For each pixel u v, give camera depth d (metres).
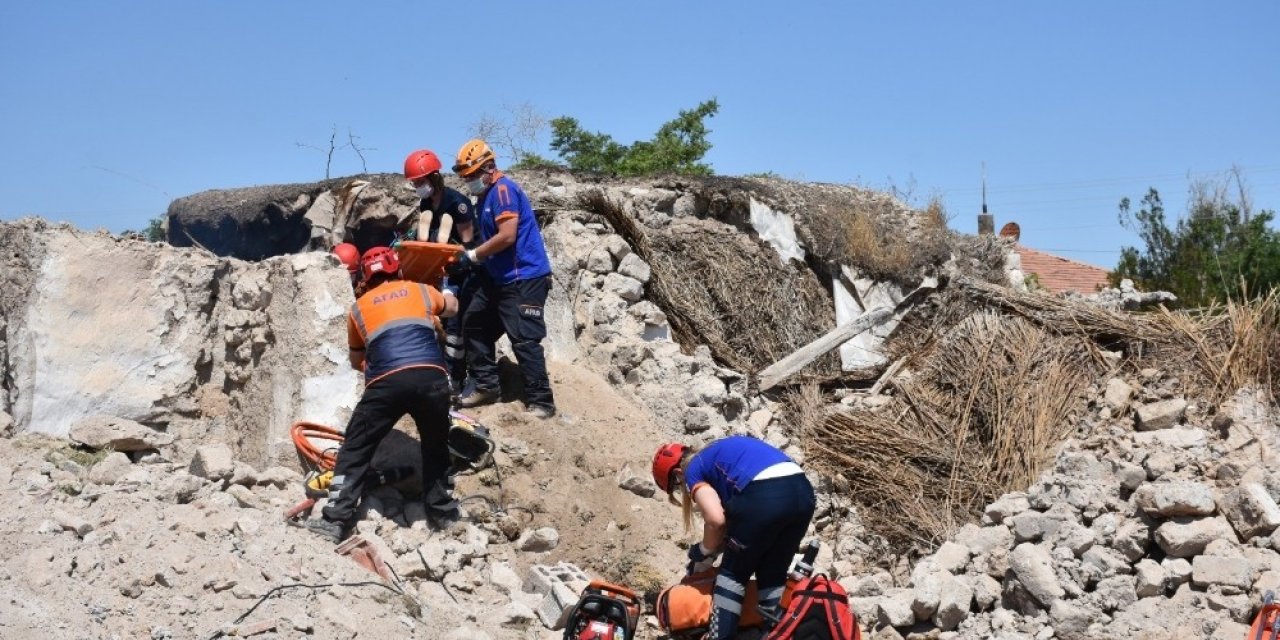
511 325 7.92
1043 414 9.57
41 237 7.27
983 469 9.38
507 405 8.04
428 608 6.03
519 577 6.91
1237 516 7.12
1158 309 11.20
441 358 6.57
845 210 12.62
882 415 10.17
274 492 6.73
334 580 5.78
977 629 6.95
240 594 5.36
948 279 11.65
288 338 7.44
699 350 10.30
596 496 7.50
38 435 7.02
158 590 5.27
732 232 12.00
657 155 18.53
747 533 5.62
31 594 4.98
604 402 8.48
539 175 11.85
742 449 5.77
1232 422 8.57
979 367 10.30
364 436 6.41
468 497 7.23
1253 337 9.30
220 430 7.77
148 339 7.54
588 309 10.07
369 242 11.21
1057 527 7.46
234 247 12.36
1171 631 6.58
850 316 12.14
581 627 5.61
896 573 8.62
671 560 7.15
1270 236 22.81
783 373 10.55
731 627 5.66
